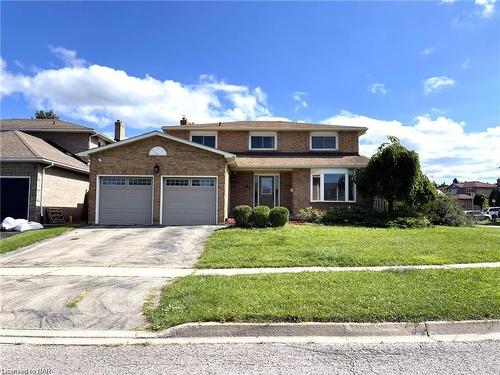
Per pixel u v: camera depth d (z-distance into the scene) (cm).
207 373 429
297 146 2431
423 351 491
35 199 1852
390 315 580
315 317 576
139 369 441
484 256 1054
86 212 2384
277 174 2283
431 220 2006
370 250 1122
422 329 559
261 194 2280
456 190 8494
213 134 2431
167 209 1852
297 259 1020
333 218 1914
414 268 903
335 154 2395
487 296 657
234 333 556
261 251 1124
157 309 643
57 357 480
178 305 643
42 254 1165
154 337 552
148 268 981
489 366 443
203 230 1594
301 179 2180
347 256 1035
